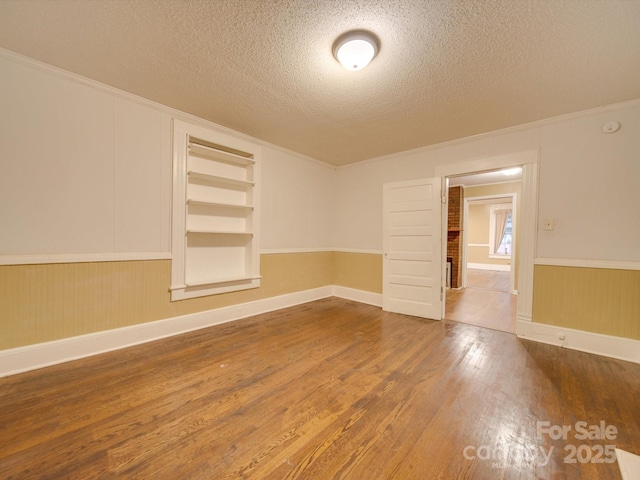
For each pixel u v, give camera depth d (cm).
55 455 132
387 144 376
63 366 219
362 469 128
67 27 172
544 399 185
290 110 279
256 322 342
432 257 368
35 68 211
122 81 234
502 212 961
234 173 357
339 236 494
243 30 172
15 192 206
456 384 203
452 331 318
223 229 346
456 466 130
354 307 423
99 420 157
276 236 401
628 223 251
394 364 234
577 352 264
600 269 263
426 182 376
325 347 268
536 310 294
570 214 277
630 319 249
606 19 156
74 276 232
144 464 128
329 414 167
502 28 165
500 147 320
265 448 139
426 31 169
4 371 201
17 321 207
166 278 287
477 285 641
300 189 434
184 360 235
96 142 241
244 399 181
